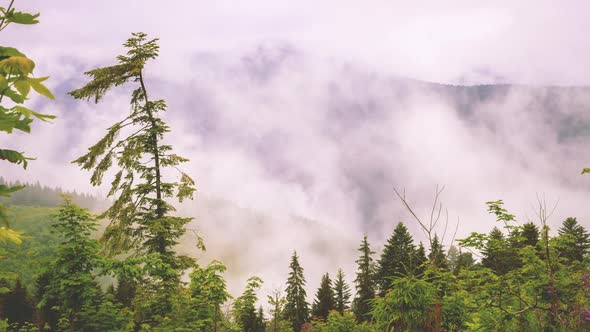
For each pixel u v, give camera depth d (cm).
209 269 857
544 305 541
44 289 688
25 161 166
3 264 552
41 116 149
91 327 746
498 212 625
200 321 862
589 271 533
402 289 496
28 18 158
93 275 692
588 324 461
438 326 417
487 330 503
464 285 604
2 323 664
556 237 580
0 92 144
